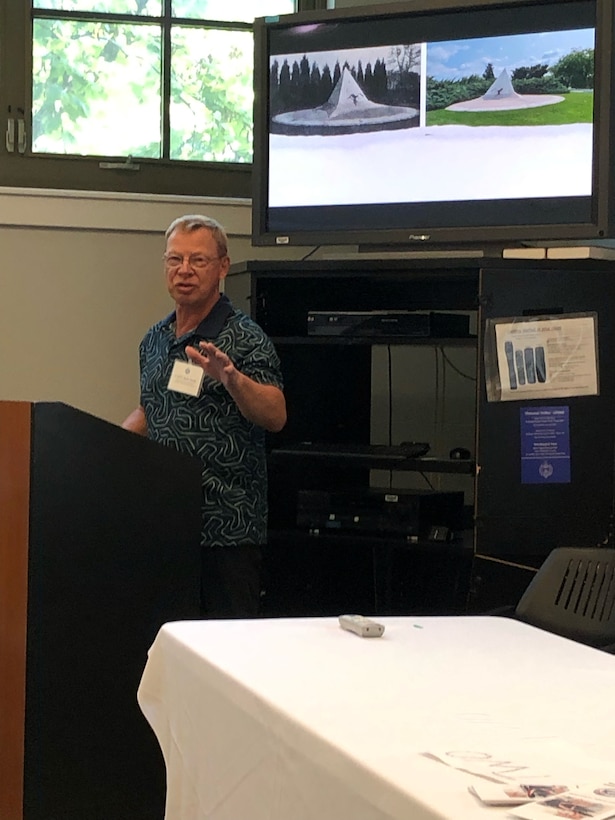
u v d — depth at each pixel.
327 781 0.98
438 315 3.04
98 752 2.30
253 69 3.35
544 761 0.95
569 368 2.82
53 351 3.42
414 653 1.38
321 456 3.07
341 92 3.15
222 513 2.57
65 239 3.42
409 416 3.57
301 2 3.67
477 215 3.04
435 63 3.06
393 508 3.08
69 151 3.52
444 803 0.84
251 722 1.15
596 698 1.19
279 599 3.28
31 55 3.48
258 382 2.59
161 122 3.59
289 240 3.20
